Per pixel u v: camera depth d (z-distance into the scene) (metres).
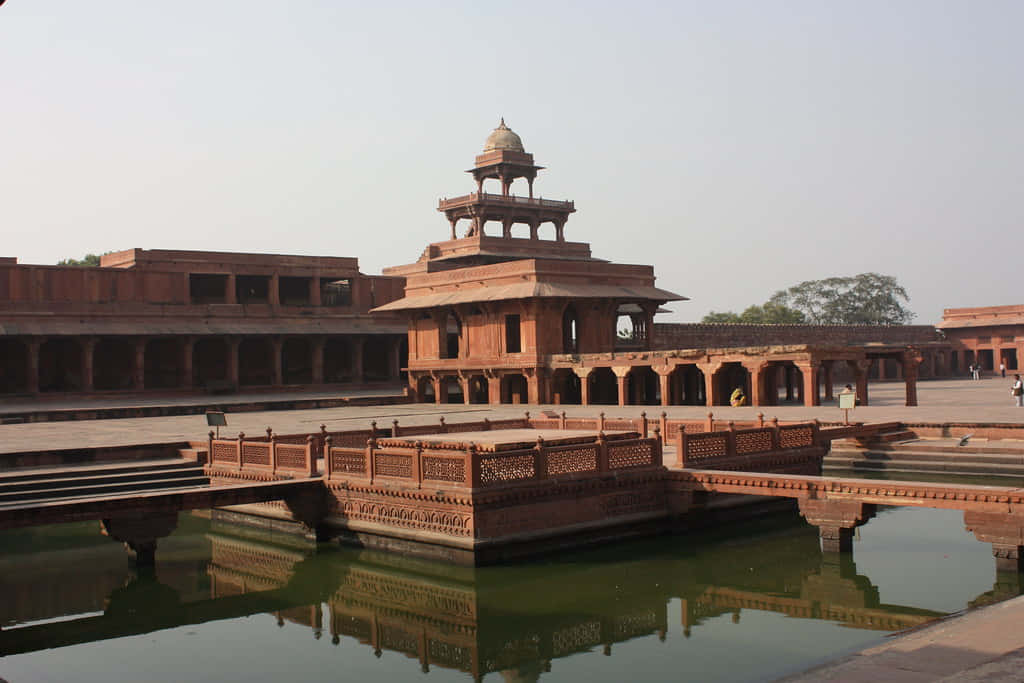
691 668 11.80
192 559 18.70
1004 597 14.02
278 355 53.72
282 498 18.34
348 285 62.72
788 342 65.31
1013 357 73.12
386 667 12.37
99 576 17.50
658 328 56.94
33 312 47.22
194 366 54.50
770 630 13.27
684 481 18.48
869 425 25.27
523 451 16.69
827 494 16.42
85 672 12.34
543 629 13.62
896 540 18.17
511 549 16.41
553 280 43.44
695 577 16.03
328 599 15.73
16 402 45.47
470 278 46.31
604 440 18.05
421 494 16.70
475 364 44.94
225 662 12.70
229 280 54.38
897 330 72.00
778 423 22.38
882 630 13.04
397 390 55.81
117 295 50.12
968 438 24.80
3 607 15.59
